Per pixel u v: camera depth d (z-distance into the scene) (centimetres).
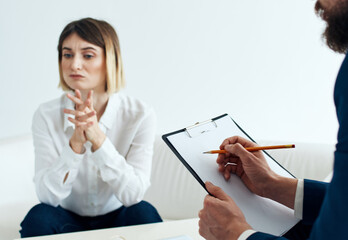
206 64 219
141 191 122
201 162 78
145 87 228
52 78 224
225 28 214
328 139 212
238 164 83
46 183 116
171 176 177
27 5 217
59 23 220
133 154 131
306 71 209
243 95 219
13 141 160
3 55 221
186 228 91
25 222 110
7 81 223
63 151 113
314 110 212
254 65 215
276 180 78
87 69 120
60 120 130
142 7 220
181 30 218
